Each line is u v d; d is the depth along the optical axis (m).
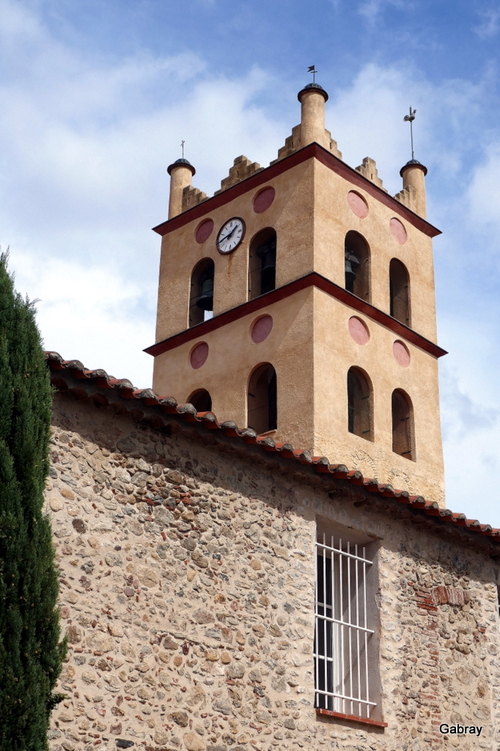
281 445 14.08
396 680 15.22
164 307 24.56
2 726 9.70
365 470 20.97
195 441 13.58
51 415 11.18
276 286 22.23
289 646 13.77
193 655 12.63
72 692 11.37
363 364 21.91
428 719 15.41
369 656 15.27
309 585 14.35
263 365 21.88
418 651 15.72
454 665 16.17
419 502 15.77
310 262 21.75
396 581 15.84
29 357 11.14
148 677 12.09
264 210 23.27
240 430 13.55
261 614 13.59
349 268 22.86
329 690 15.06
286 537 14.32
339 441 20.62
